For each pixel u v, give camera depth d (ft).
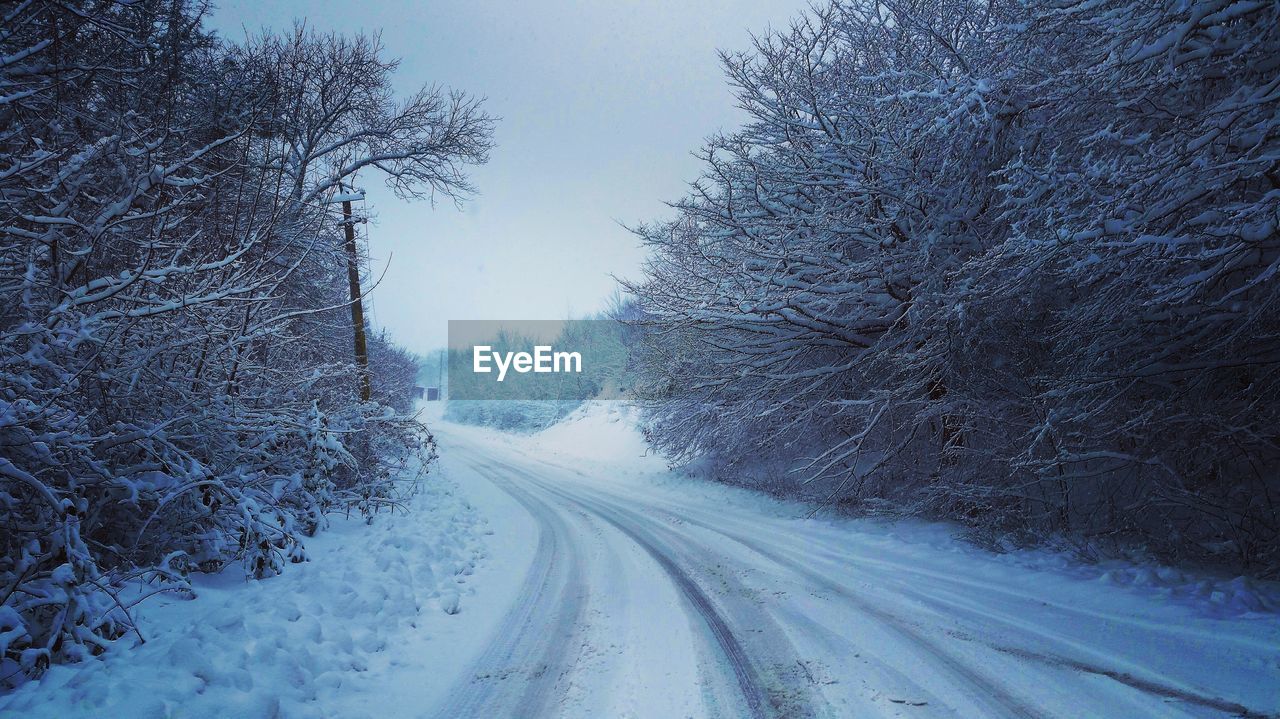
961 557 27.43
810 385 42.93
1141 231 20.18
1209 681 13.16
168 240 21.50
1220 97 21.31
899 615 18.95
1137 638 16.11
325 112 54.54
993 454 30.86
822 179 38.68
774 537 33.63
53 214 16.40
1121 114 22.44
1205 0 17.26
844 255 39.09
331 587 19.40
